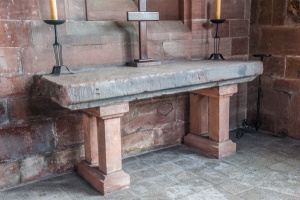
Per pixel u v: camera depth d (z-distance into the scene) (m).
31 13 2.52
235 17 3.75
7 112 2.52
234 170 2.86
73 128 2.86
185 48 3.41
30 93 2.59
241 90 4.00
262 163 3.00
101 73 2.55
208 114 3.45
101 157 2.54
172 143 3.52
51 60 2.65
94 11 2.97
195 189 2.54
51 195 2.48
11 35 2.46
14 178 2.62
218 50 3.66
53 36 2.63
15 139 2.58
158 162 3.07
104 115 2.36
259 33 3.82
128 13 2.78
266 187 2.55
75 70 2.76
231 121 3.99
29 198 2.44
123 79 2.28
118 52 2.99
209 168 2.91
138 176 2.78
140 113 3.23
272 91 3.77
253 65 3.06
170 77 2.51
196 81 2.67
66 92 2.06
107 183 2.47
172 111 3.46
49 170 2.79
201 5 3.43
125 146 3.19
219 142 3.16
